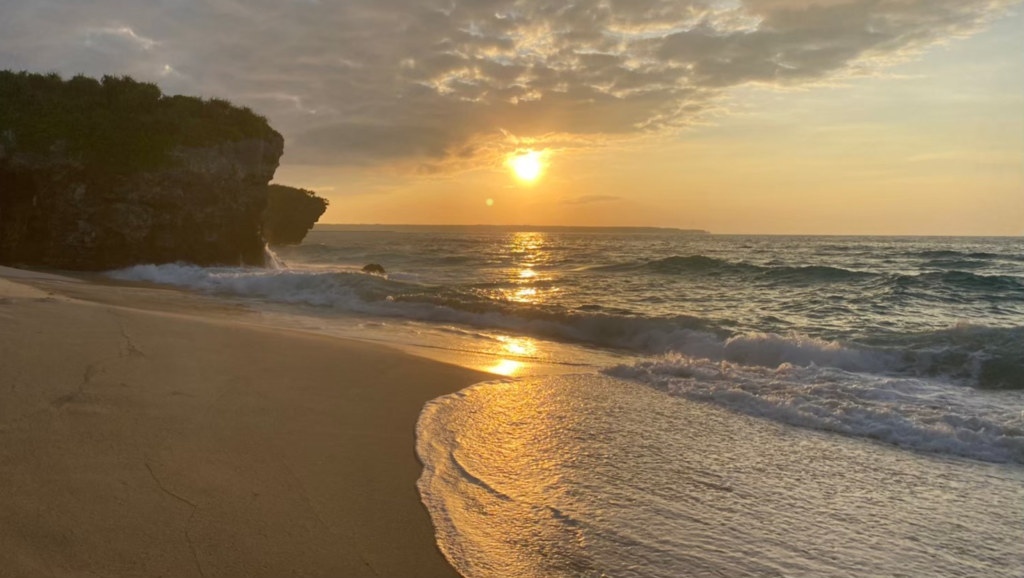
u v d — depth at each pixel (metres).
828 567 3.19
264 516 3.43
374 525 3.46
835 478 4.50
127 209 24.48
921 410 6.18
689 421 5.86
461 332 12.15
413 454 4.64
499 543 3.34
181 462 4.03
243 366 6.84
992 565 3.27
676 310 16.02
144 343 7.26
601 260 42.84
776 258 43.47
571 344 11.39
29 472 3.67
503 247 72.44
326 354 7.96
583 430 5.46
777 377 7.64
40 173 23.41
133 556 2.90
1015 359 8.16
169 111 26.44
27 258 23.92
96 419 4.64
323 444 4.69
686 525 3.62
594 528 3.54
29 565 2.74
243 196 27.59
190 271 21.88
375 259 46.72
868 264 35.31
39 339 6.83
